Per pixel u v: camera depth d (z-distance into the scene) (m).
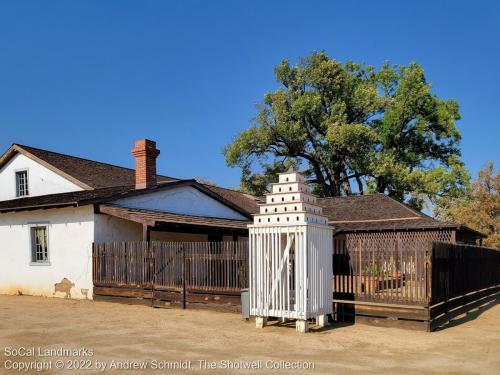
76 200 16.59
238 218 25.02
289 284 11.04
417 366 7.93
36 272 18.41
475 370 7.71
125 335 10.43
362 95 46.03
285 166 46.31
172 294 14.72
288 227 11.09
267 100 44.66
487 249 19.97
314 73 44.94
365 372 7.50
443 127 46.75
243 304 12.40
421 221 24.00
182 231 18.39
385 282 11.73
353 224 25.73
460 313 14.28
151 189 19.25
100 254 16.50
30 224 18.77
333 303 12.30
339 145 42.00
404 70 48.47
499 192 36.50
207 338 10.12
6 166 25.53
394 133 45.81
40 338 10.06
